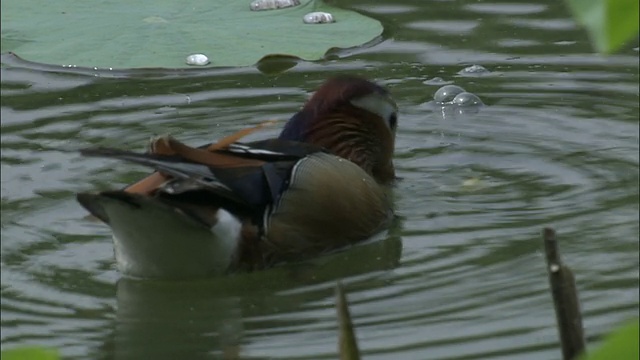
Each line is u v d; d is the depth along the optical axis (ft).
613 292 31.22
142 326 31.04
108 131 44.21
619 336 8.21
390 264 34.45
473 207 38.34
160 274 33.22
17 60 51.03
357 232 36.09
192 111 46.01
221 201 33.63
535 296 31.24
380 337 29.35
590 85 47.70
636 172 40.11
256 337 30.25
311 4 55.31
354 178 36.78
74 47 51.11
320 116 41.24
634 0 8.45
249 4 55.47
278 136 43.34
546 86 47.75
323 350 28.96
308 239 35.06
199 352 29.81
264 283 33.88
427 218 37.73
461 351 28.22
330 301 32.63
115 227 32.50
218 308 32.37
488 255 34.35
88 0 55.93
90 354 29.17
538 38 52.49
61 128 44.57
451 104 46.29
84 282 33.14
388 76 49.11
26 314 31.22
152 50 50.67
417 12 55.93
